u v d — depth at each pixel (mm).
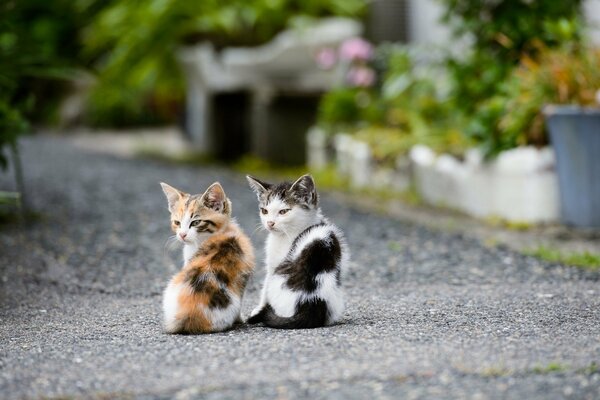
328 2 19250
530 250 9227
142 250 9703
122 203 12555
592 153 10047
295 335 5980
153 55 19859
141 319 6805
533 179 10688
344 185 14516
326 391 4773
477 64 12430
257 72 18156
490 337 5840
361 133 14781
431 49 13516
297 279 6242
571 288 7586
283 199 6590
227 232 6520
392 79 14555
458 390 4758
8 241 9953
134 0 19156
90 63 23500
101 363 5457
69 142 22359
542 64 10984
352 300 7312
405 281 8188
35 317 7012
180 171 16250
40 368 5410
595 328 6094
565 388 4770
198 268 6191
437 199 12523
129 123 26906
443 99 13188
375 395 4699
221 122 19844
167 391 4855
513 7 12242
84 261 9195
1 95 11367
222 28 19484
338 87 16609
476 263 8805
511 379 4922
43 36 21453
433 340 5758
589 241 9852
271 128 17859
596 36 13461
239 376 5055
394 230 10578
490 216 11195
